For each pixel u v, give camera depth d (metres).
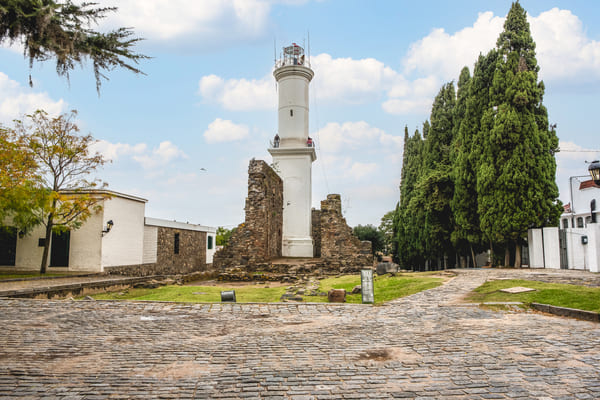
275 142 35.41
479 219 23.92
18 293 12.71
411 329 8.40
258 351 6.78
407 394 4.69
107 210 21.83
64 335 7.98
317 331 8.41
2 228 21.27
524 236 20.84
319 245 37.09
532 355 6.14
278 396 4.69
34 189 18.98
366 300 11.98
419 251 32.78
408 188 37.19
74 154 20.12
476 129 23.59
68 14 5.65
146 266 25.62
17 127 19.20
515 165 20.64
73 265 21.52
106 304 11.48
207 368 5.83
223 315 10.30
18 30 5.23
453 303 11.32
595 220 25.89
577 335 7.36
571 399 4.43
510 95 21.20
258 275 20.98
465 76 29.09
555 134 22.66
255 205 25.70
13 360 6.24
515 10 22.23
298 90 35.16
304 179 34.19
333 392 4.79
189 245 31.89
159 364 6.04
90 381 5.27
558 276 15.30
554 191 20.92
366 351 6.68
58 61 5.92
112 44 6.04
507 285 13.00
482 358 6.06
